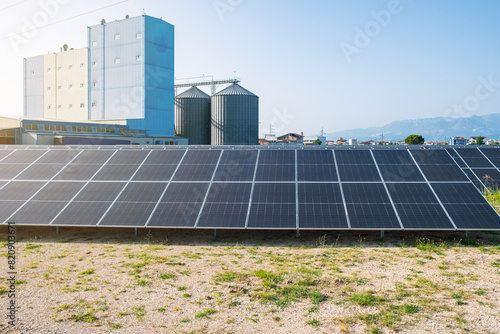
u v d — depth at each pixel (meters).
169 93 71.56
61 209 16.75
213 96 77.62
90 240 15.97
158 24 68.06
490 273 11.96
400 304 9.73
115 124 62.31
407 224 15.27
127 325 8.68
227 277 11.61
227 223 15.65
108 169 19.69
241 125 76.50
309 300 9.99
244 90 78.81
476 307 9.55
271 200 16.75
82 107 72.31
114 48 68.25
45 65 77.19
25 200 17.41
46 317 9.06
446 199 16.42
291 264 12.88
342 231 17.00
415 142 106.00
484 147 28.70
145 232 17.08
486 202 16.12
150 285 11.02
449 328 8.52
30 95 79.69
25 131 48.88
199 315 9.12
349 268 12.48
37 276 11.77
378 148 20.39
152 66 67.19
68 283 11.20
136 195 17.50
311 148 20.55
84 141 51.75
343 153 19.98
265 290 10.62
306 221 15.58
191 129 81.56
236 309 9.48
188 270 12.31
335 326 8.62
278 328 8.53
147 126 66.50
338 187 17.42
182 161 20.03
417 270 12.27
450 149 28.56
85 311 9.37
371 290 10.62
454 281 11.30
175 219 15.95
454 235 16.31
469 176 25.56
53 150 21.95
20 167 20.23
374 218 15.60
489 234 16.53
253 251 14.45
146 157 20.64
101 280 11.43
